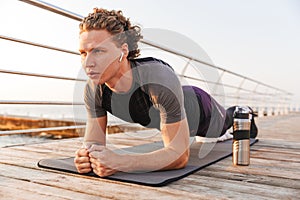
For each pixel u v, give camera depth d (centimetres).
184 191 102
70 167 129
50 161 141
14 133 203
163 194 99
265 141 254
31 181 111
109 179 113
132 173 120
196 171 130
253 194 101
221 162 155
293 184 114
